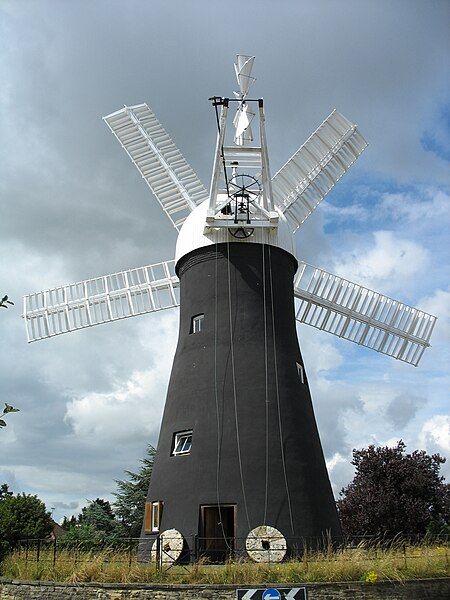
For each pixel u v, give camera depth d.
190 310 19.34
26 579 14.42
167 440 18.12
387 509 30.84
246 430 17.25
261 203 19.48
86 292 21.89
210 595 12.82
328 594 12.94
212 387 17.94
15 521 33.69
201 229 19.66
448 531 29.78
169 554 15.92
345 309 21.95
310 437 18.06
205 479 16.77
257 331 18.53
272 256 19.38
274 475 16.81
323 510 17.12
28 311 22.00
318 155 22.91
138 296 21.66
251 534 15.91
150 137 23.39
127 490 36.81
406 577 13.77
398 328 22.36
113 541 24.72
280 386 18.06
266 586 12.87
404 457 33.25
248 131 20.09
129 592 13.13
